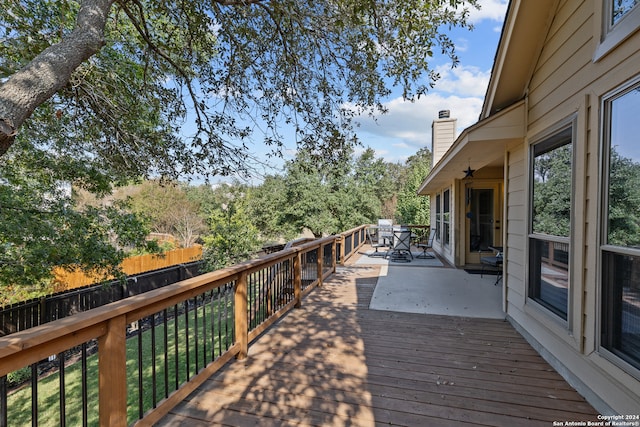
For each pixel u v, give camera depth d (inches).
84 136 161.0
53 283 220.1
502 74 126.9
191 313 278.5
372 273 265.6
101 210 180.1
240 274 110.3
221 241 329.1
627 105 71.0
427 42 128.4
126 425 62.7
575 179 90.7
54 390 151.6
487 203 293.0
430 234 465.1
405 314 158.2
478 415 78.5
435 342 123.8
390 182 984.3
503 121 132.0
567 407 81.7
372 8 106.2
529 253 123.3
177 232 621.3
